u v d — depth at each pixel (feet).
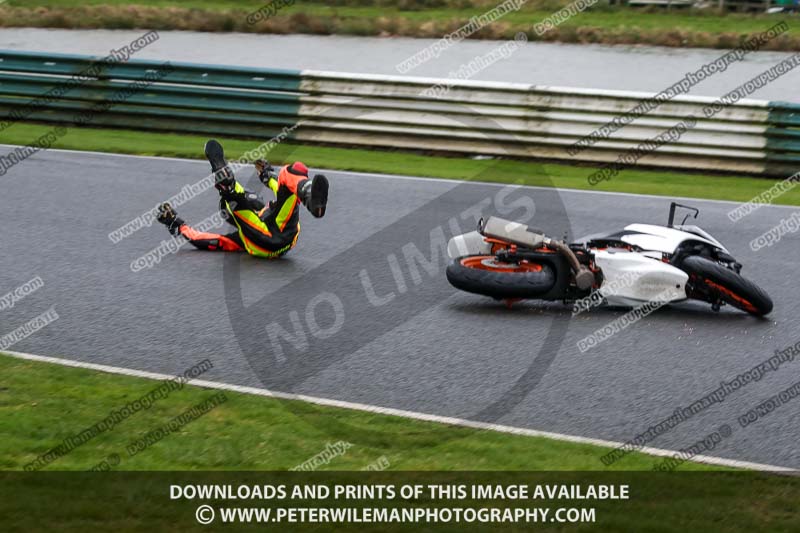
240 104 174.70
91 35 306.96
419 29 301.22
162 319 89.40
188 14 319.06
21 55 183.73
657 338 85.10
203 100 176.55
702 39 283.79
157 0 357.00
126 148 164.14
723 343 84.07
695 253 91.09
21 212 125.59
